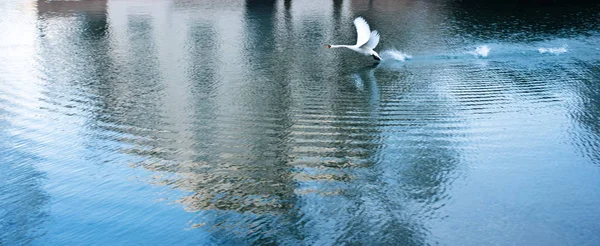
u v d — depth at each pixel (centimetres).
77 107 2088
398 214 1348
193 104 2122
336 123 1920
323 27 3494
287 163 1606
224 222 1309
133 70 2586
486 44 3098
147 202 1392
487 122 1931
